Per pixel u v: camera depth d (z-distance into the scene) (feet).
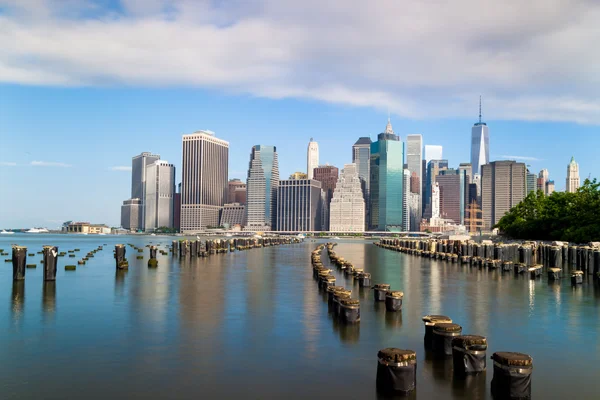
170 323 81.30
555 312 94.58
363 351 64.49
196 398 47.34
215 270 182.39
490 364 59.16
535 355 63.16
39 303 101.14
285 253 336.90
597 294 121.39
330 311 93.91
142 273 167.22
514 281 151.64
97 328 77.10
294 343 68.49
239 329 77.15
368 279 132.98
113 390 49.34
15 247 141.08
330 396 48.14
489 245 277.44
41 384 50.93
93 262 219.61
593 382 52.80
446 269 199.00
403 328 78.79
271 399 47.26
